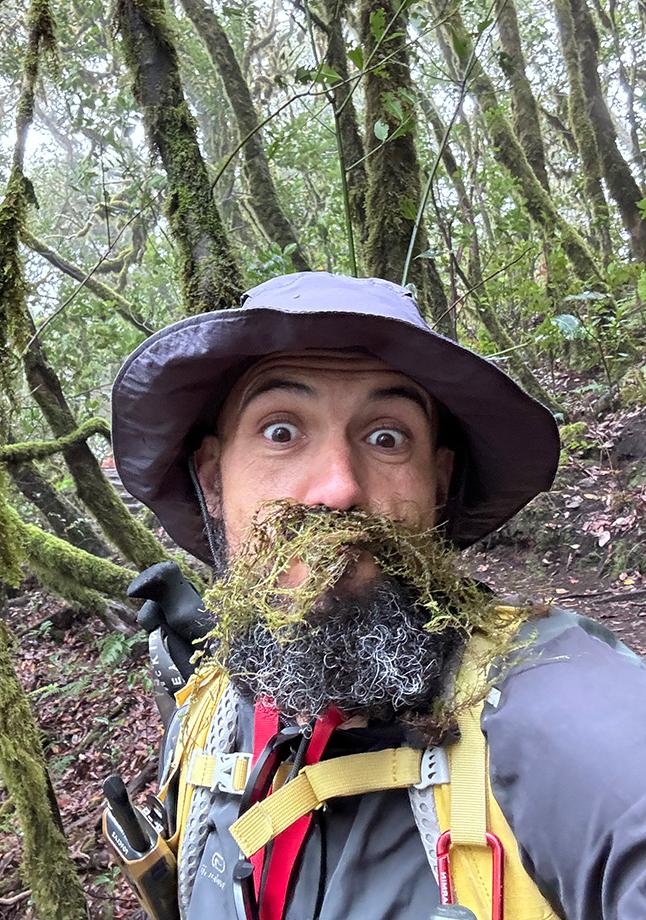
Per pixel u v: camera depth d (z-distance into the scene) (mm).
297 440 969
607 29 10352
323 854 874
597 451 5582
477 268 6105
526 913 736
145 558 4031
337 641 868
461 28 4438
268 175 6246
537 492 1174
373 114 3463
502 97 10125
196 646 1416
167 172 2311
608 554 4637
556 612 948
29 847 1912
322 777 871
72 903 1908
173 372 1019
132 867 1067
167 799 1199
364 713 916
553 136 12398
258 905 879
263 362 979
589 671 805
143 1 2240
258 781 936
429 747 837
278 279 1100
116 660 4504
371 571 906
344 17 4566
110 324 4984
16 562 2127
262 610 880
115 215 5883
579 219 11453
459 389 965
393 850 836
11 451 3455
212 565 1359
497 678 833
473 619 888
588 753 707
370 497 943
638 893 618
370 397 955
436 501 1121
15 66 5457
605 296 5938
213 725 1118
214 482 1153
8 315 1905
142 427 1139
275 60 9141
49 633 5375
